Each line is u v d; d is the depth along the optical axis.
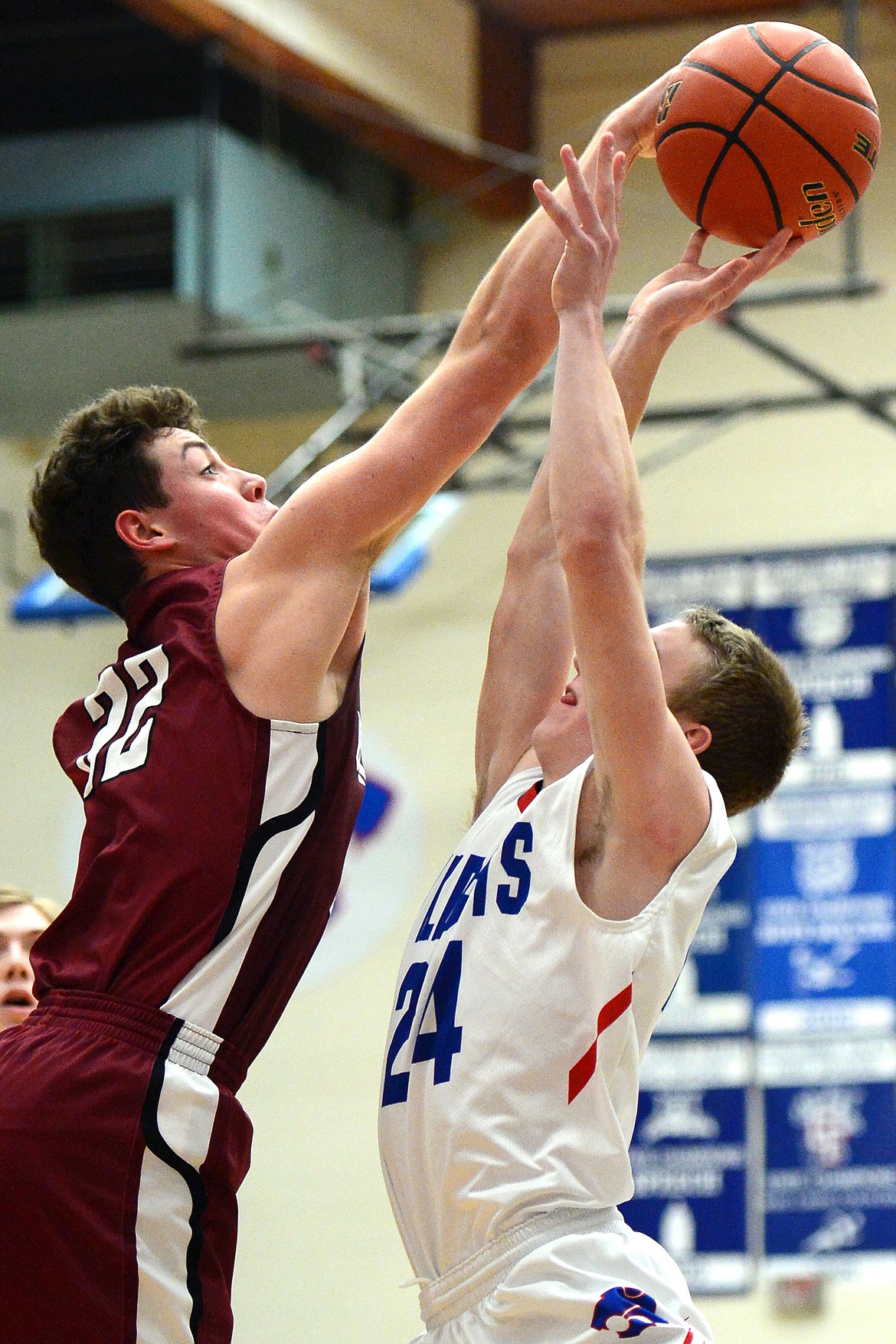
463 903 4.32
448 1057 4.17
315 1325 16.66
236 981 4.11
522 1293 3.92
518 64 20.42
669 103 4.74
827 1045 15.70
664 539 18.69
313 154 20.23
